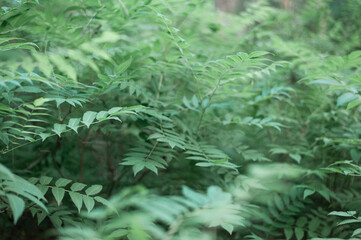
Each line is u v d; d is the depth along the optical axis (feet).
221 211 3.17
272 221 6.41
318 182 6.85
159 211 2.74
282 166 7.02
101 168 8.92
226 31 9.59
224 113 7.96
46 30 6.23
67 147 7.59
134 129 8.25
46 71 4.33
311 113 8.17
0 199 4.96
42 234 6.77
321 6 12.31
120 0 5.88
